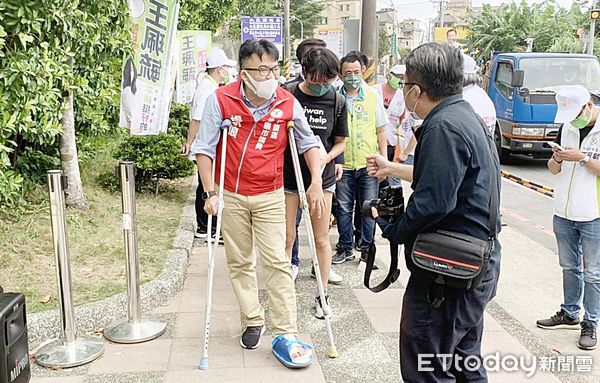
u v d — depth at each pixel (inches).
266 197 138.9
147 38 197.3
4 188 185.0
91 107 258.5
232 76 288.7
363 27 362.9
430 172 90.7
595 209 144.1
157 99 200.8
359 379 131.6
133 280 148.3
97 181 287.6
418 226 93.4
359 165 198.1
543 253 233.6
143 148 276.4
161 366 135.5
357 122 195.2
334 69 155.5
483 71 513.7
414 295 99.0
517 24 1283.2
